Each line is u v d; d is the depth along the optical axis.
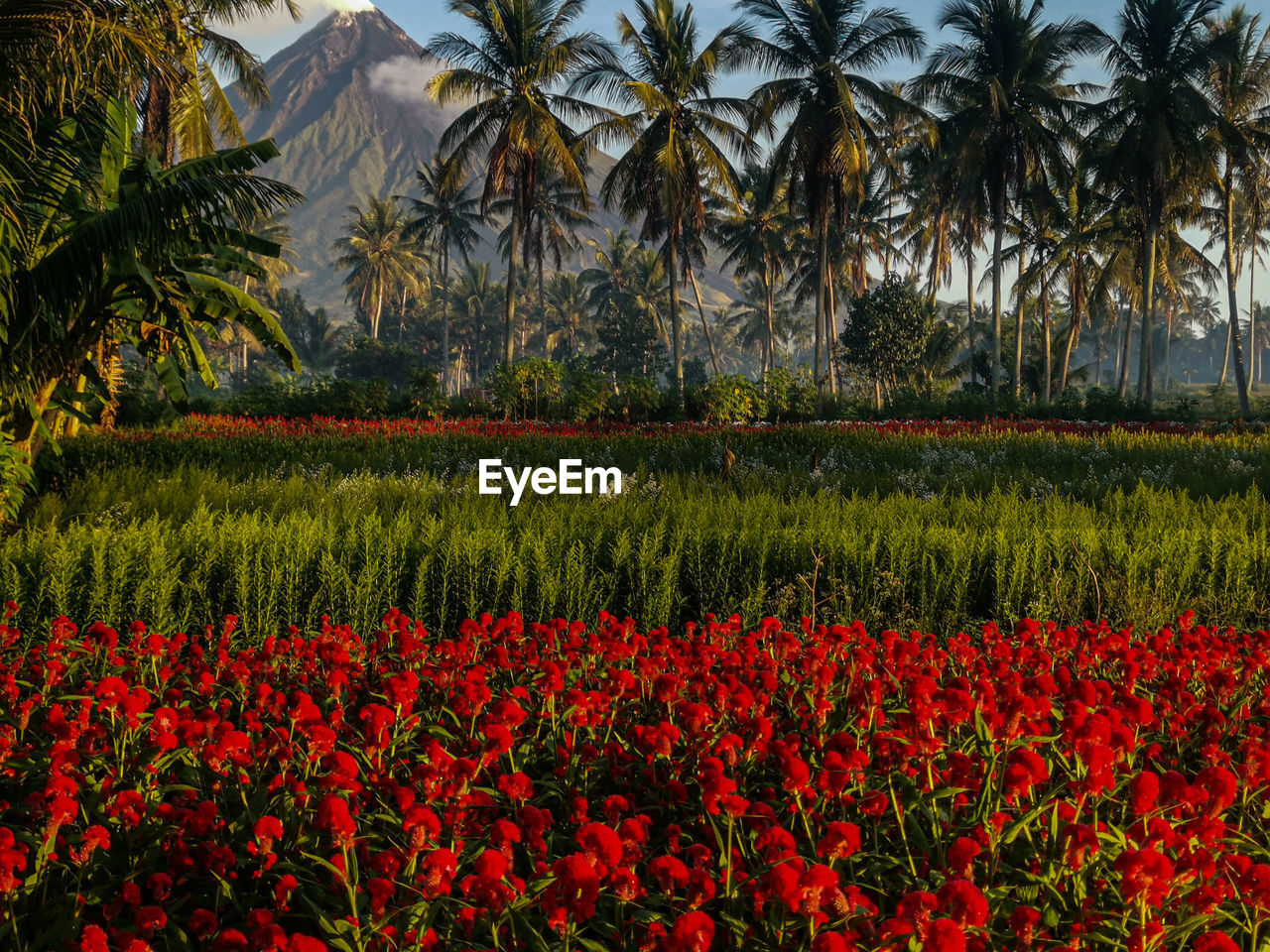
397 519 6.97
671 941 1.60
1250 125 30.08
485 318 79.06
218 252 8.54
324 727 2.33
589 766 2.62
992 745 2.28
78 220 7.84
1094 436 16.89
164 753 2.52
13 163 6.97
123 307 7.70
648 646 3.59
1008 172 31.30
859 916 1.73
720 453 13.82
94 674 3.77
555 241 46.66
